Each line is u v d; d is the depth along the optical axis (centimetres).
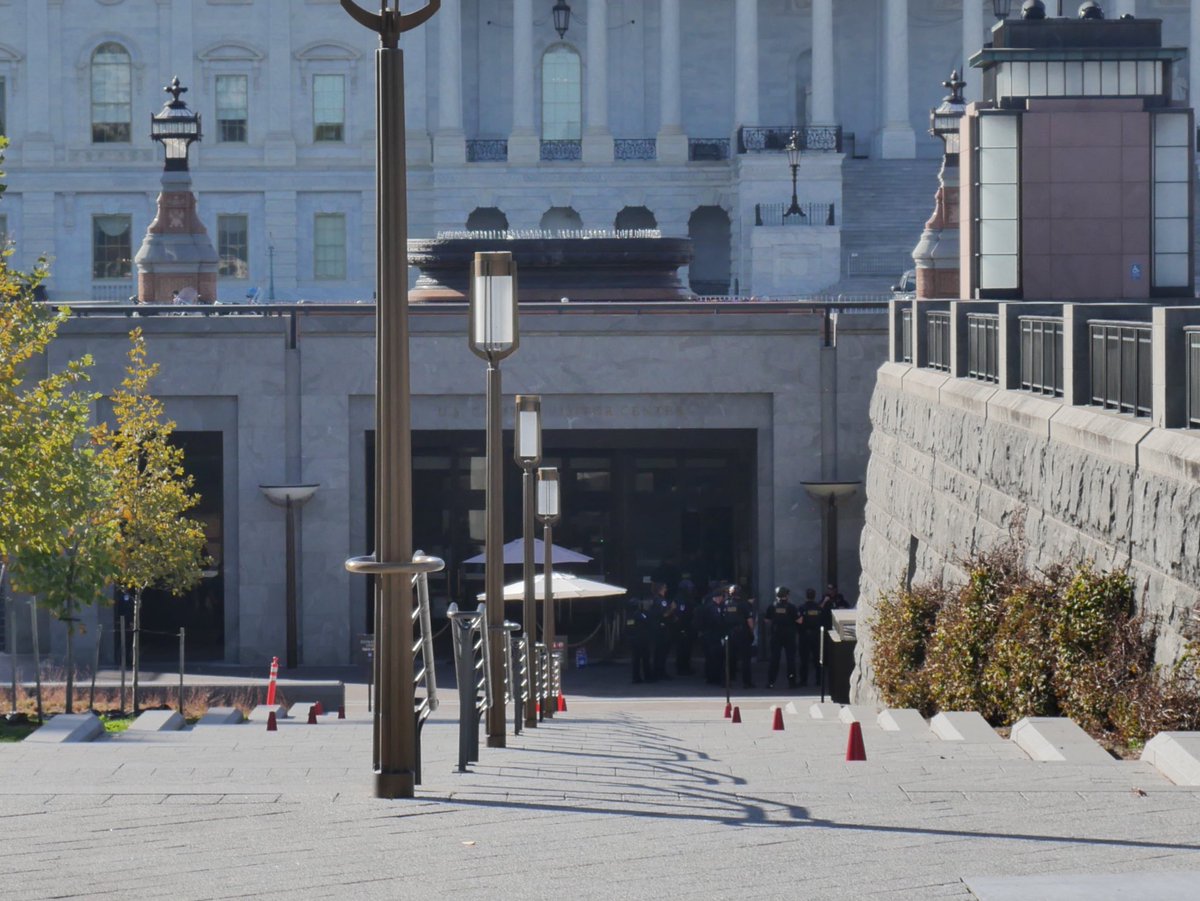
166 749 3788
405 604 2605
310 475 9725
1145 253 6600
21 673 8306
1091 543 3875
